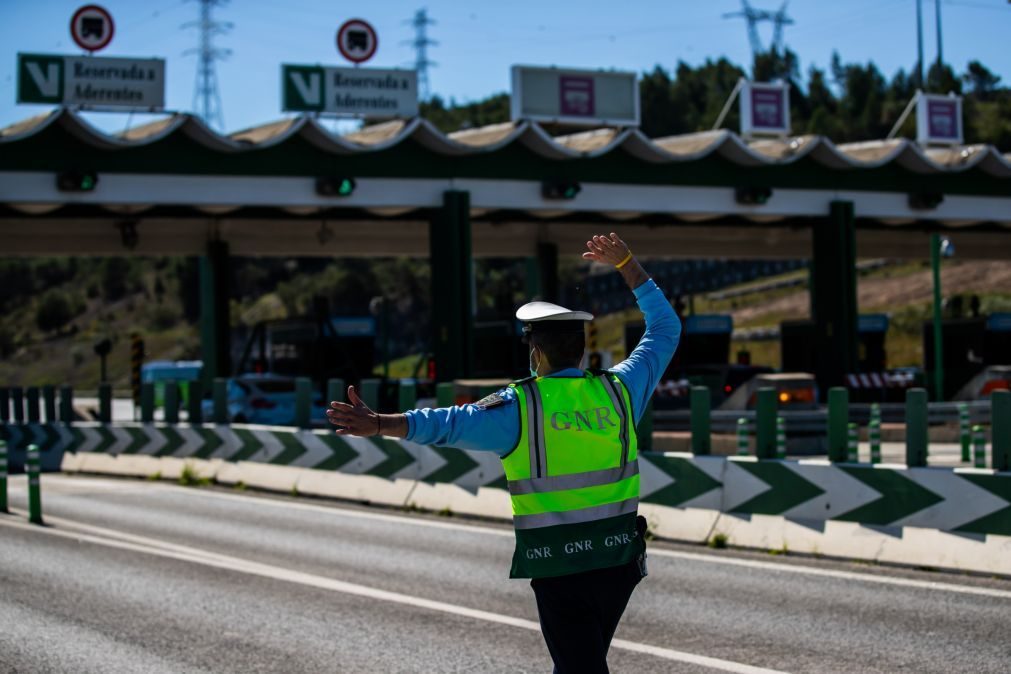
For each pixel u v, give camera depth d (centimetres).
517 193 3475
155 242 4106
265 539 1494
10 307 12600
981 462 1842
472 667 852
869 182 3847
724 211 3688
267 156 3231
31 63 3042
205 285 4112
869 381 3641
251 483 2105
